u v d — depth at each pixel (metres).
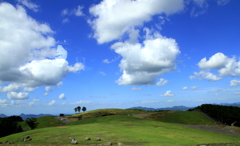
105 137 31.62
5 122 82.31
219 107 96.12
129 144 25.95
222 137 46.44
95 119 75.75
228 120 79.31
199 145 27.47
